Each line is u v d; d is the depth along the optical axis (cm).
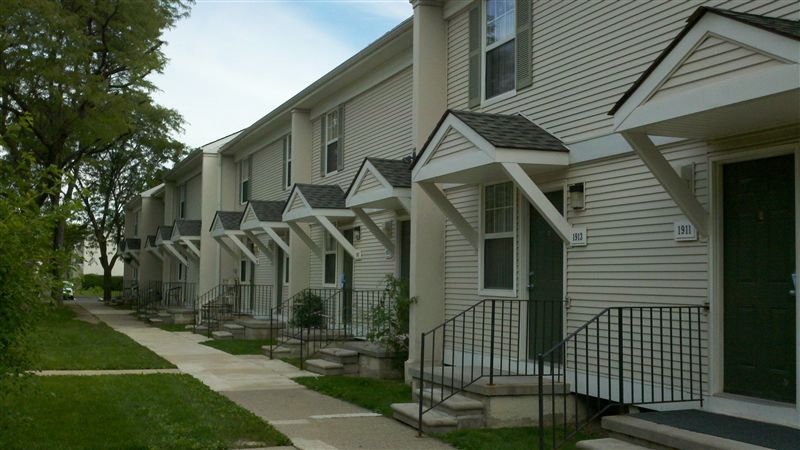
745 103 576
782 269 653
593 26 881
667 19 781
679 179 705
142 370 1260
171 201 3375
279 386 1110
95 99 2203
